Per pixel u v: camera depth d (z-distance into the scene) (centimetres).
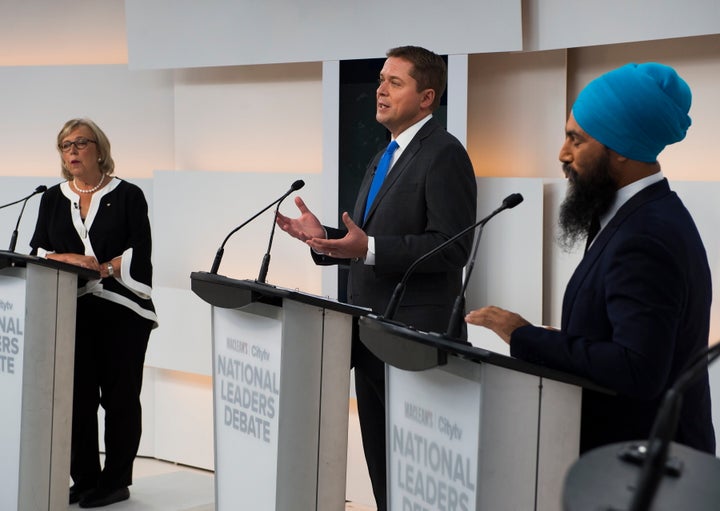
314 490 240
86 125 386
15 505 303
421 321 284
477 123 412
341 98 416
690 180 360
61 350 307
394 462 202
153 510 377
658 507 100
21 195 516
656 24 348
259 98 483
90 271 308
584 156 184
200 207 478
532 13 378
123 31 532
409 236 278
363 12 405
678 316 169
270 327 238
